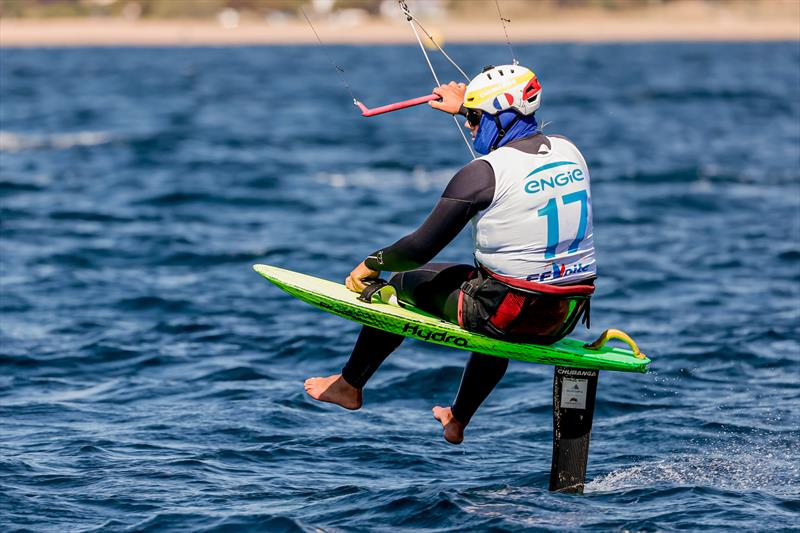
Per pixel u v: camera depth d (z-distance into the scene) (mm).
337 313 21844
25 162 93938
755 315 44656
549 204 20438
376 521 21562
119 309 45375
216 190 79688
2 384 34250
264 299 47531
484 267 21016
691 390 34000
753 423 30016
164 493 23609
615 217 70062
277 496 23484
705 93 177750
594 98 169500
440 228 20531
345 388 22844
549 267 20641
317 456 26922
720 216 70750
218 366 36719
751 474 25359
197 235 62781
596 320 44219
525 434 29438
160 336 40938
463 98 21938
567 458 23078
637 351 21578
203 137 114812
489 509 21969
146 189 79688
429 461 26625
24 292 48031
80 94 177375
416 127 128375
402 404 32656
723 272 53594
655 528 20797
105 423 29750
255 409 31062
